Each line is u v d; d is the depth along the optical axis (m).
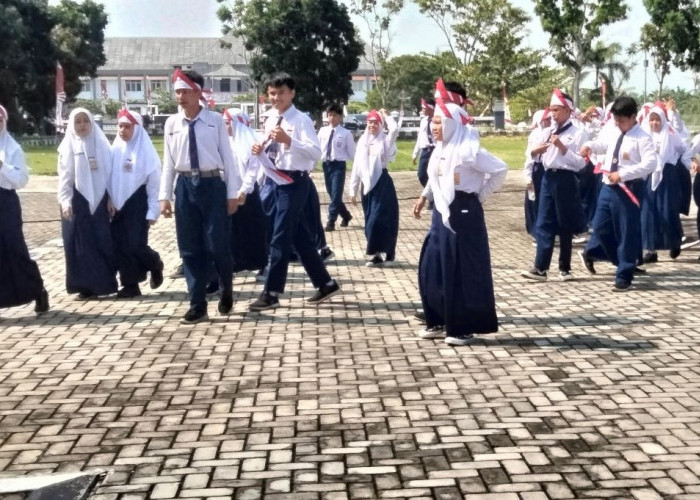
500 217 15.94
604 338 6.94
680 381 5.82
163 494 4.16
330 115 13.74
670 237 10.59
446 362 6.32
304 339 7.02
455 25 58.19
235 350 6.70
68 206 8.41
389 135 10.48
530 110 57.78
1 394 5.68
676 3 39.12
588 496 4.10
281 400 5.51
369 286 9.29
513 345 6.75
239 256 9.20
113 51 102.75
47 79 51.56
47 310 8.10
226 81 86.50
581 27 42.94
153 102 87.19
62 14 55.41
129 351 6.70
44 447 4.78
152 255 8.75
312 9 47.44
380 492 4.17
